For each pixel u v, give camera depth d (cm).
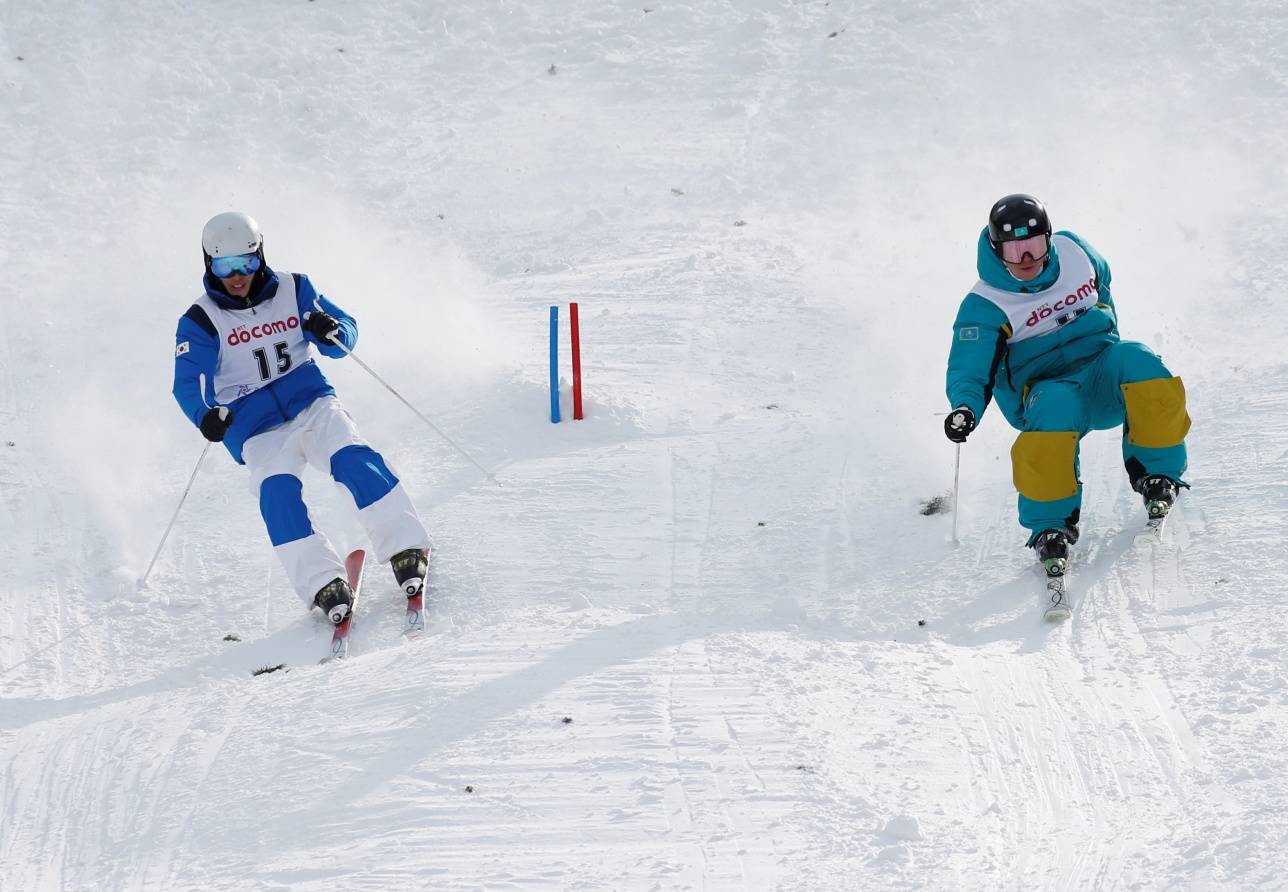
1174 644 1725
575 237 3978
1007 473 2347
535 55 5388
